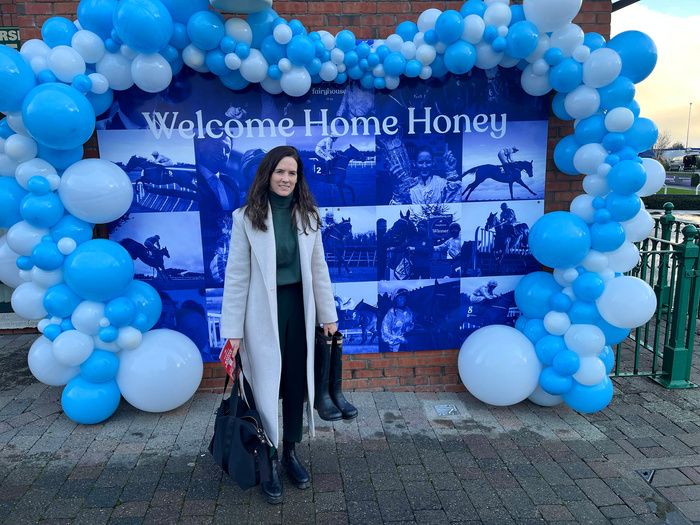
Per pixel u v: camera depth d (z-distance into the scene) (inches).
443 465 125.3
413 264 157.2
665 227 210.8
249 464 99.7
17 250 126.4
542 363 146.9
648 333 213.9
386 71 138.2
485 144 152.9
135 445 132.7
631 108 136.0
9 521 105.2
